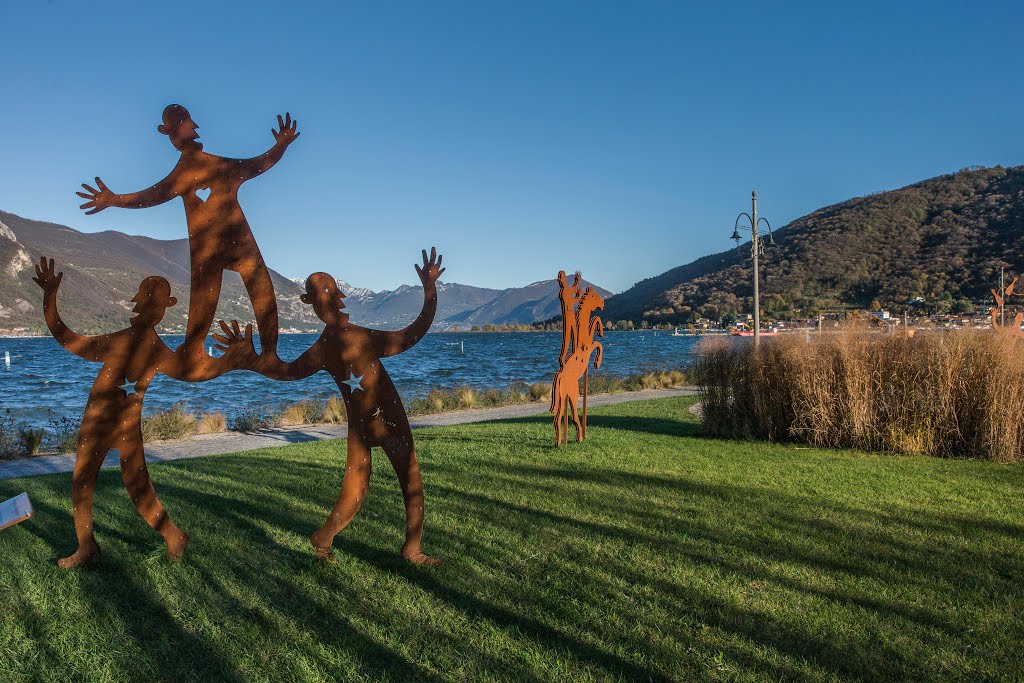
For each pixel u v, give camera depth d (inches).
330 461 372.8
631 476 306.5
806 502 254.2
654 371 1159.6
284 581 169.9
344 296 181.2
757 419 439.5
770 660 127.7
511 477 304.5
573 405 422.6
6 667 126.2
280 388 1331.2
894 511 240.7
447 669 124.4
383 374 183.3
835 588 164.6
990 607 153.2
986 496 264.7
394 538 207.0
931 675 121.7
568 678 120.9
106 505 258.5
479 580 170.2
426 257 186.4
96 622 145.6
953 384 373.4
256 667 125.9
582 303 426.3
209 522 227.6
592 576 172.9
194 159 172.1
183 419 587.8
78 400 1086.4
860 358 402.3
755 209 874.1
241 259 176.6
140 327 177.0
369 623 144.3
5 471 399.5
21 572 177.2
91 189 162.4
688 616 147.6
